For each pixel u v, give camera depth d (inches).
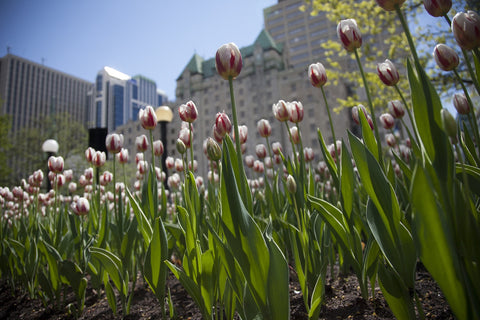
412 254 47.8
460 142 61.0
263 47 2250.2
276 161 120.8
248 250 45.1
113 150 89.1
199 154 2193.7
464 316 35.7
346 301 70.6
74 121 1184.8
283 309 43.4
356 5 373.1
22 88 4089.6
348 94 1590.8
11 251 111.3
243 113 2207.2
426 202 35.0
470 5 234.7
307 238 64.8
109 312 84.6
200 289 59.6
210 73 2513.5
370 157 49.3
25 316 92.8
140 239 109.3
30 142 1138.0
